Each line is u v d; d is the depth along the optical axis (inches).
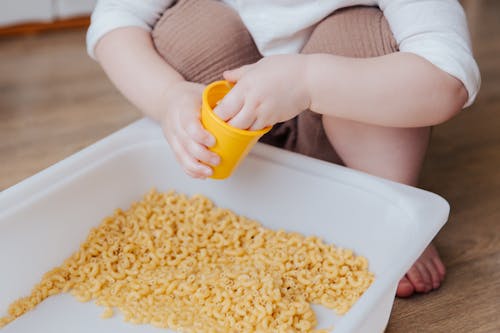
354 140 38.6
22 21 77.5
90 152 38.1
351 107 34.2
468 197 48.0
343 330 26.1
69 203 36.9
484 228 44.6
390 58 34.3
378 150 38.4
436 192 48.5
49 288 35.1
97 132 56.4
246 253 37.1
